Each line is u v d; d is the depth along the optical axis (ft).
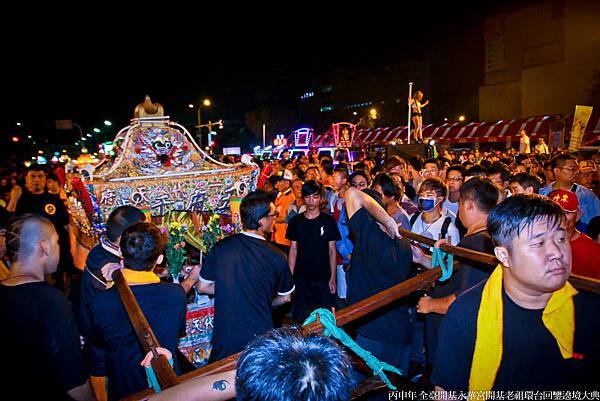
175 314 9.29
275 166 35.32
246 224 11.09
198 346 14.07
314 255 17.38
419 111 48.11
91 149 176.55
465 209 10.78
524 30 158.40
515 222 5.56
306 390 3.48
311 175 25.68
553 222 5.50
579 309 5.87
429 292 14.03
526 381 5.91
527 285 5.65
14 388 7.56
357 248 12.47
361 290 12.32
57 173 24.99
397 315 12.00
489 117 173.68
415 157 27.63
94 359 10.75
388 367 6.27
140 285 9.12
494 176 20.45
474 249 9.71
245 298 10.55
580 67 138.31
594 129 85.10
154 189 14.69
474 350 6.09
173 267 14.16
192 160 15.88
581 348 5.83
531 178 16.81
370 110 205.57
